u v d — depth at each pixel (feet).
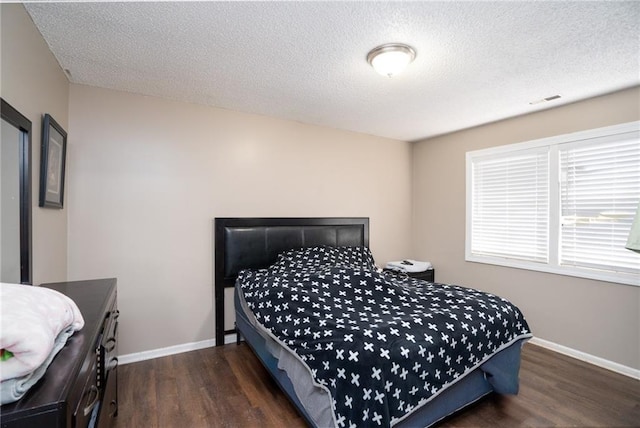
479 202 11.98
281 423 6.16
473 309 6.30
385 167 13.74
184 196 9.46
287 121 11.25
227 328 10.13
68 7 5.10
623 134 8.32
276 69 7.30
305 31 5.77
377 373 4.45
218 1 4.94
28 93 5.28
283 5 5.04
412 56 6.52
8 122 4.44
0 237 4.25
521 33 5.77
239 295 9.41
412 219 14.57
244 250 10.19
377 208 13.51
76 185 8.04
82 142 8.11
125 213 8.65
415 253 14.51
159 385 7.52
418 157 14.38
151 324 9.02
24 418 2.14
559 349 9.55
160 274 9.12
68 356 2.93
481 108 9.89
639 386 7.52
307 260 9.81
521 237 10.66
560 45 6.18
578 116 9.20
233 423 6.15
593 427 6.03
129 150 8.70
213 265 9.91
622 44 6.12
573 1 4.89
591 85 8.08
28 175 4.99
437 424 6.06
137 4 5.02
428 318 5.74
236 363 8.70
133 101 8.74
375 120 11.28
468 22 5.45
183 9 5.16
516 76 7.58
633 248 5.40
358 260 10.43
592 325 8.89
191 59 6.85
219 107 9.96
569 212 9.44
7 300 2.65
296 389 5.51
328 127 12.16
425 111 10.23
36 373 2.45
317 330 5.40
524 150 10.53
